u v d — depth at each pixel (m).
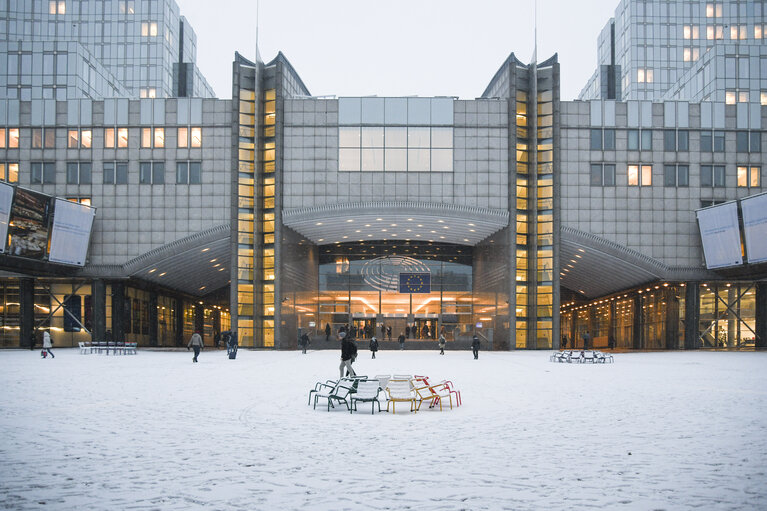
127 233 61.69
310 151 61.69
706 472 9.01
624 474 8.89
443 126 61.94
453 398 18.11
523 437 11.74
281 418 14.05
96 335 60.97
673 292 62.81
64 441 11.22
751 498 7.68
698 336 62.03
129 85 115.31
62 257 56.94
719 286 62.94
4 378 24.06
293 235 64.50
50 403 16.36
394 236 69.94
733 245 57.06
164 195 62.00
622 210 62.41
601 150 62.81
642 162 62.81
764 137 63.28
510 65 62.66
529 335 61.88
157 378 24.59
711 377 25.92
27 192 52.53
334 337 72.00
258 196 62.06
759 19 116.31
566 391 20.02
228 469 9.16
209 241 61.69
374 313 72.50
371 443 11.12
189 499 7.62
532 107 62.62
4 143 62.53
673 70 116.69
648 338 68.06
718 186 62.78
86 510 7.19
